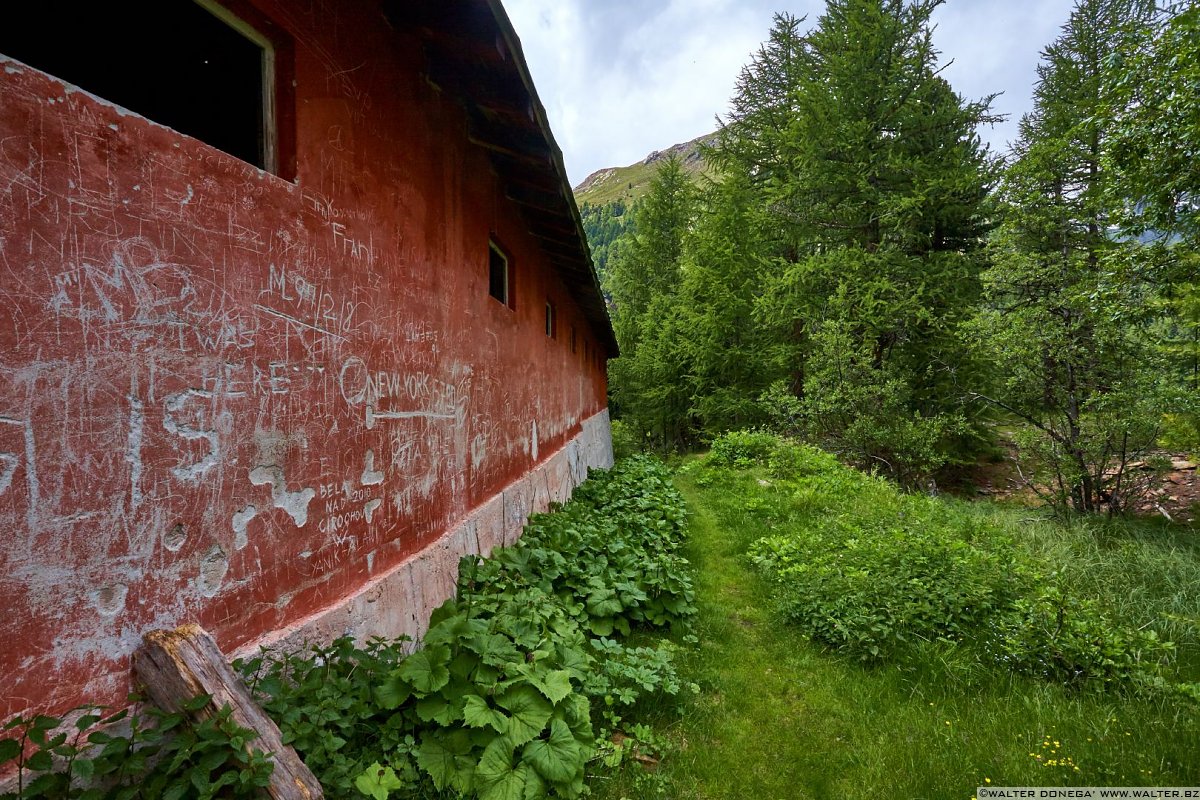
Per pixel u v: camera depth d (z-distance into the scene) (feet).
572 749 8.19
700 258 63.52
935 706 11.90
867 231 45.73
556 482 25.32
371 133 9.39
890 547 17.89
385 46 9.84
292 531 7.57
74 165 5.01
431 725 8.09
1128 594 18.63
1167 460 30.40
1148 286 23.39
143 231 5.60
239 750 5.21
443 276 12.27
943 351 42.14
